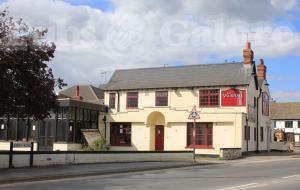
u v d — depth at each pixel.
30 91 20.55
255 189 15.16
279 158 35.16
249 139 40.59
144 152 28.66
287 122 84.69
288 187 15.84
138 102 43.84
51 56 21.33
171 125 41.56
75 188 15.29
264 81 47.00
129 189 15.09
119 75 46.44
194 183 17.02
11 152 20.92
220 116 39.03
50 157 22.83
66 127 39.25
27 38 20.30
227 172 22.23
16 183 16.81
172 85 42.28
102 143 39.03
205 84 40.78
